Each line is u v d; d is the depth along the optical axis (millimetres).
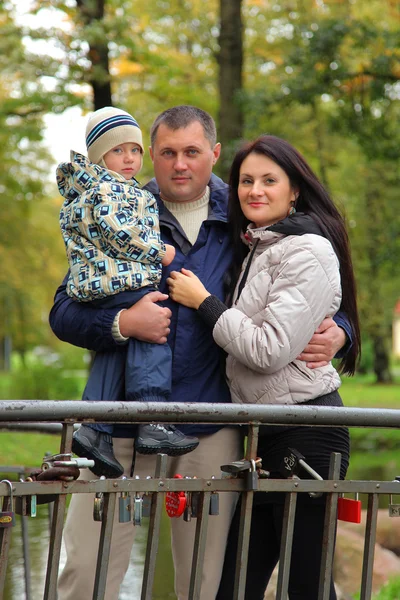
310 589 3758
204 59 22141
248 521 3154
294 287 3697
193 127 4180
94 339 4000
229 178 4227
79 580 4051
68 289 4023
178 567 4234
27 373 24672
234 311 3801
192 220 4316
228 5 17906
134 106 20312
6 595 6641
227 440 4227
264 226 4086
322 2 20906
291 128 20828
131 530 4141
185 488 3023
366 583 3299
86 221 3971
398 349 77750
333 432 3828
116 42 16906
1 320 37500
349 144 23500
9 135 19188
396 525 7586
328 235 3922
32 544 8453
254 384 3830
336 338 3840
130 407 2893
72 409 2797
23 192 24109
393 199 24438
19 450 15539
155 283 4023
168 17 22406
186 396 4078
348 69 17875
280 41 21266
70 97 17203
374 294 25938
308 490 3209
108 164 4223
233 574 3992
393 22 19688
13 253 25953
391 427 3338
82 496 4094
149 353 3932
